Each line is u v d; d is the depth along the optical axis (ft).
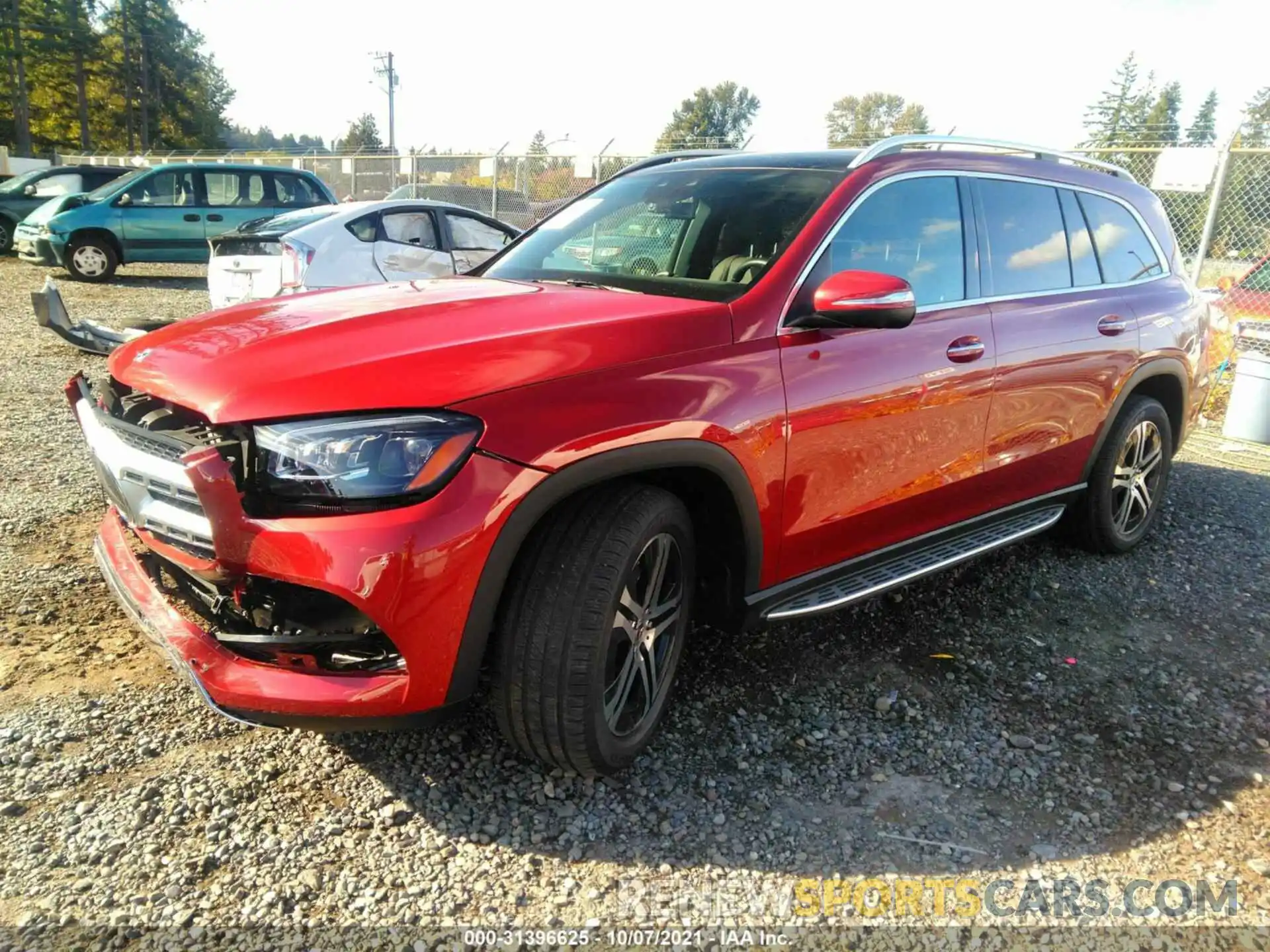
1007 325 11.37
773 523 8.97
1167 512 17.10
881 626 11.84
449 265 29.45
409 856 7.33
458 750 8.71
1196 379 15.29
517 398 7.13
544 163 53.52
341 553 6.61
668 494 8.11
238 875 7.00
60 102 204.95
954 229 11.09
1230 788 8.78
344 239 27.76
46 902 6.63
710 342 8.39
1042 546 14.97
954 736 9.43
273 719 7.10
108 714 8.93
